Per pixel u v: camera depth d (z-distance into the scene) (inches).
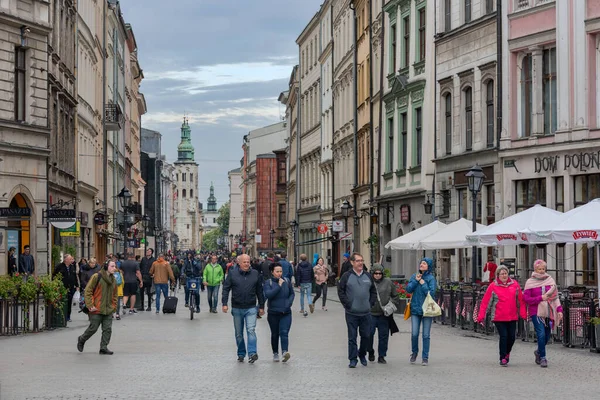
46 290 1379.2
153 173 6373.0
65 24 2361.0
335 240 3390.7
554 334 1149.7
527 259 1712.6
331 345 1143.6
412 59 2278.5
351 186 3169.3
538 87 1715.1
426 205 2111.2
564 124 1631.4
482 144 1889.8
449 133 2057.1
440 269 2078.0
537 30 1707.7
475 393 715.4
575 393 715.4
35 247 1927.9
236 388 742.5
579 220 1126.4
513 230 1238.3
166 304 1844.2
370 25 2755.9
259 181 6633.9
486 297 916.6
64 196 2301.9
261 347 1120.8
